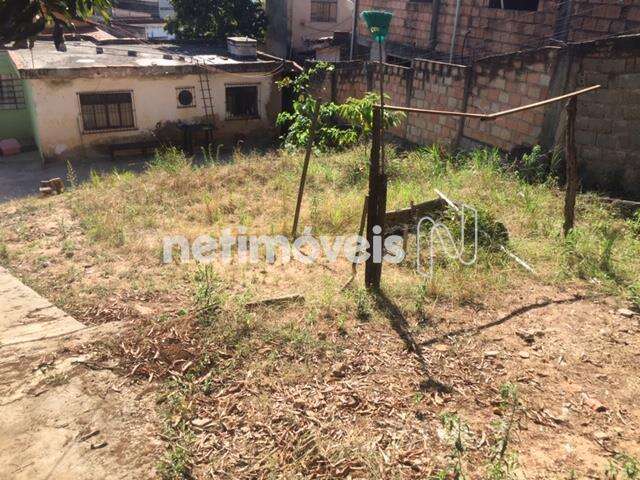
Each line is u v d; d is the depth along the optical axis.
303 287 5.70
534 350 4.56
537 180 9.28
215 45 20.78
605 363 4.41
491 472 3.16
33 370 4.13
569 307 5.30
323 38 21.62
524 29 12.22
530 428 3.66
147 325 4.78
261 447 3.42
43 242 7.30
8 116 17.31
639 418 3.79
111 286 5.79
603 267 6.10
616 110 8.53
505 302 5.38
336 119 15.18
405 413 3.75
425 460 3.33
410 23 16.33
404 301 5.30
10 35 2.69
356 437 3.51
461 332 4.81
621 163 8.65
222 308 5.01
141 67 15.37
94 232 7.50
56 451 3.36
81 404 3.77
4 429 3.54
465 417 3.73
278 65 17.23
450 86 11.91
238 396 3.88
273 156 12.25
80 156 15.58
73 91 14.86
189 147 16.55
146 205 8.80
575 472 3.28
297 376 4.11
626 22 9.91
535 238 6.95
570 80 9.03
